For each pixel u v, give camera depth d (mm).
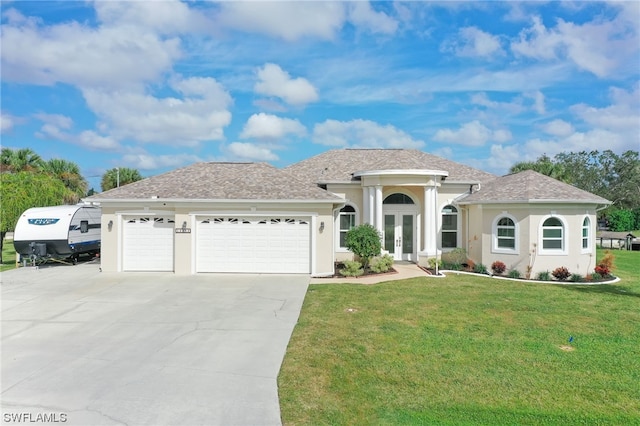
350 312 11117
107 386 6488
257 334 9195
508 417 5625
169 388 6418
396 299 12719
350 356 7801
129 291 13914
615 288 14773
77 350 8188
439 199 20969
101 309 11516
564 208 16766
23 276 16938
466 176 21453
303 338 8859
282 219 17328
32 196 22906
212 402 5953
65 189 26328
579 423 5508
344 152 24969
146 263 17797
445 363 7465
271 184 18359
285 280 15984
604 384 6645
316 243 17188
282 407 5809
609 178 61719
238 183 18438
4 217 21281
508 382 6691
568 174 33125
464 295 13352
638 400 6125
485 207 18234
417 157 23000
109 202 17625
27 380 6730
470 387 6508
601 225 55969
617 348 8320
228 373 7004
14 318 10602
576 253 16875
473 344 8500
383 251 20969
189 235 17234
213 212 17266
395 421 5492
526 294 13555
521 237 17078
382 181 19734
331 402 5984
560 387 6527
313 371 7086
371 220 19969
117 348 8305
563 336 9070
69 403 5934
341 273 17250
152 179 19281
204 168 20250
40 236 19516
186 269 17203
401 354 7914
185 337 9016
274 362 7504
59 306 11867
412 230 21250
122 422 5406
